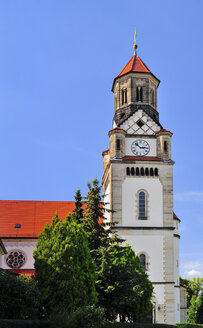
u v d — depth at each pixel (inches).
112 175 2556.6
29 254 2723.9
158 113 2792.8
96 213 2210.9
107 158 2913.4
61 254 1824.6
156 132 2655.0
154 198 2554.1
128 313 2094.0
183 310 3041.3
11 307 1526.8
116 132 2605.8
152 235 2503.7
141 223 2516.0
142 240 2491.4
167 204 2549.2
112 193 2539.4
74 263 1824.6
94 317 1440.7
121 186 2551.7
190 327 2422.5
